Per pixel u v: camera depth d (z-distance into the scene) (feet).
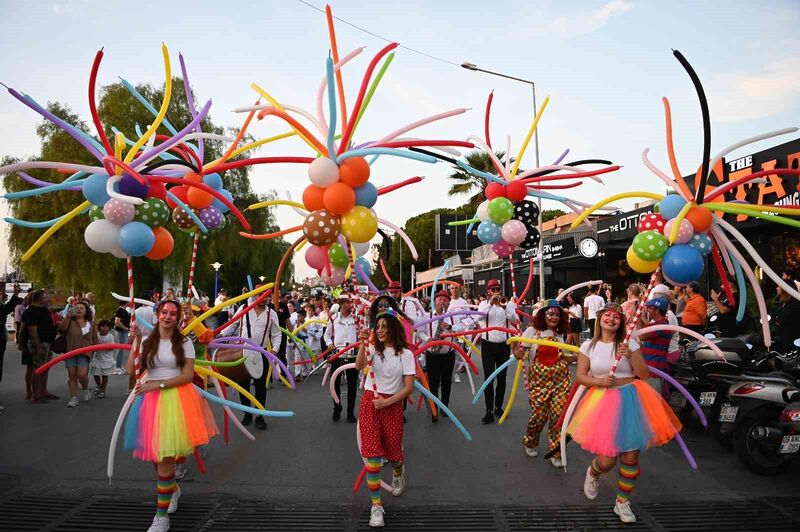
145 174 17.38
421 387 17.89
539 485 17.52
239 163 19.45
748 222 46.55
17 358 60.80
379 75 17.62
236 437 23.75
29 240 78.48
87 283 80.23
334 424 26.17
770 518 14.83
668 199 16.28
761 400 18.35
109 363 34.19
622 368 15.47
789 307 27.43
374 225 17.98
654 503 15.92
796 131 16.07
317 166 17.21
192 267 20.97
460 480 18.04
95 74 15.69
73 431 25.12
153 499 16.46
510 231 22.49
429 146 18.38
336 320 27.53
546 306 20.30
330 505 15.94
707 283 51.26
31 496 16.67
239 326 25.08
